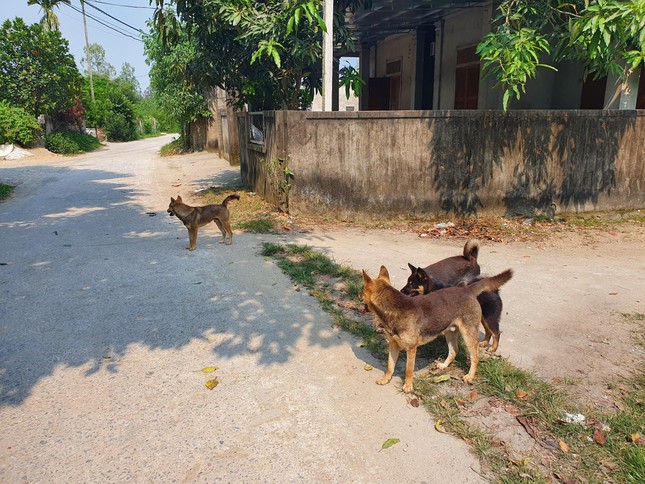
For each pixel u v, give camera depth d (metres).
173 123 26.47
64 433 3.18
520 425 3.31
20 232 8.33
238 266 6.50
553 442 3.14
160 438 3.14
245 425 3.28
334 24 9.94
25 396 3.58
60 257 6.84
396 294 3.58
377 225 9.03
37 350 4.24
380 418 3.37
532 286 5.99
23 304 5.20
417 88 15.68
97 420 3.31
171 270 6.32
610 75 9.61
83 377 3.84
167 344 4.38
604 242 8.12
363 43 18.27
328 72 9.11
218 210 7.35
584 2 7.96
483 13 11.51
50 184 14.30
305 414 3.40
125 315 4.96
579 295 5.69
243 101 11.59
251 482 2.78
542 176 9.42
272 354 4.23
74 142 28.52
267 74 10.93
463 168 9.18
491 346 4.41
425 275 4.28
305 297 5.49
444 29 13.96
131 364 4.04
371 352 4.29
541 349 4.40
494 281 3.96
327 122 8.75
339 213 9.15
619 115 9.42
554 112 9.16
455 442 3.14
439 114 8.88
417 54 15.39
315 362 4.12
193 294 5.53
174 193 12.31
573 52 8.74
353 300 5.40
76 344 4.36
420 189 9.16
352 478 2.82
